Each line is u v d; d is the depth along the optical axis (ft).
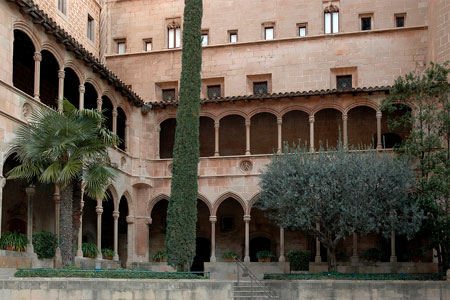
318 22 116.98
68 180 65.26
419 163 95.35
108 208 115.65
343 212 84.48
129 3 125.29
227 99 105.19
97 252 91.66
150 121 110.83
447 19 101.91
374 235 108.47
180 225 83.46
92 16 119.44
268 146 115.44
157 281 67.62
